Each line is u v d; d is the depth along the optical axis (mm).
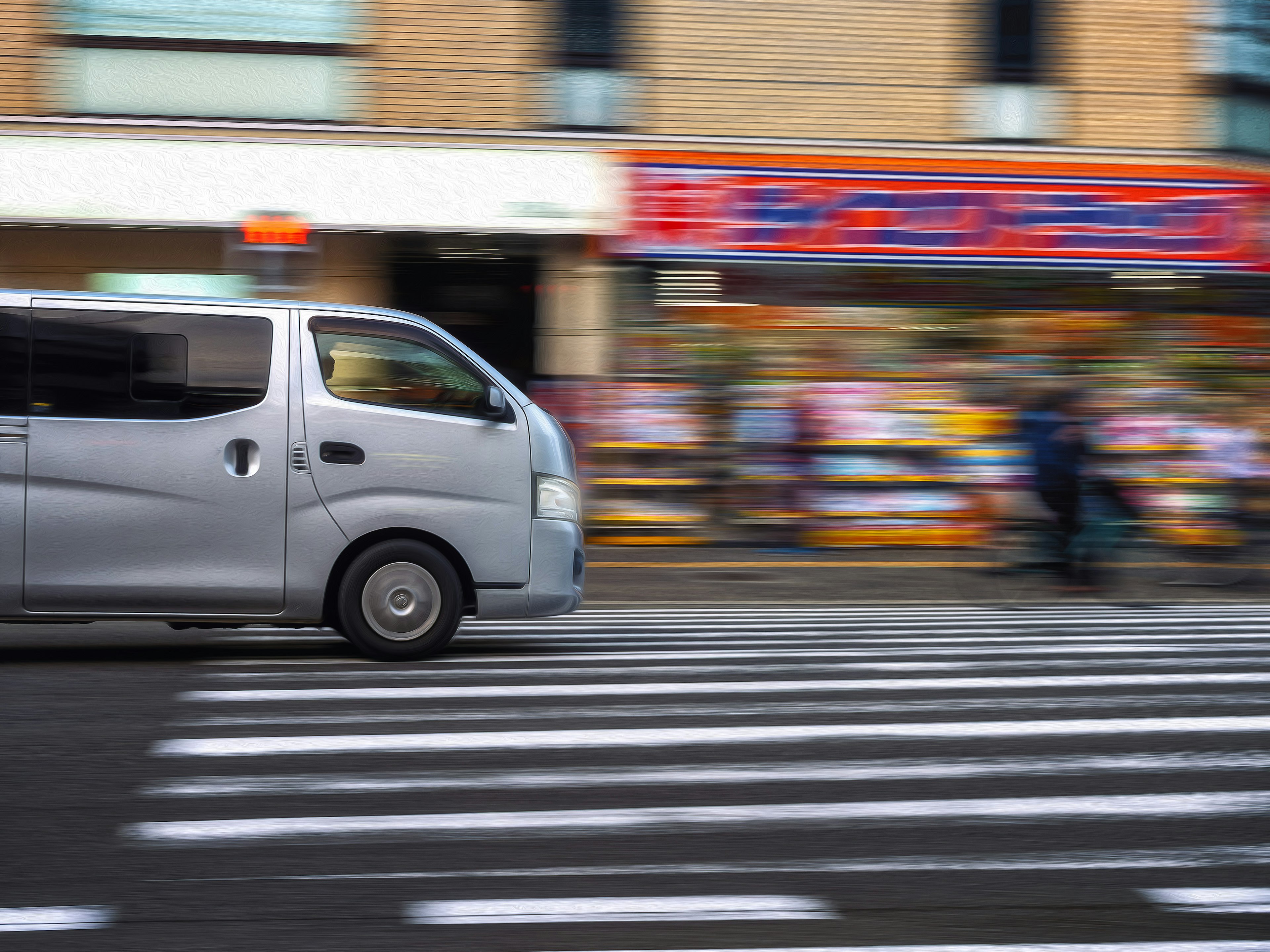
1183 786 5082
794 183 15273
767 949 3369
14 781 4961
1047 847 4289
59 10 14664
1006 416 15617
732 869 4020
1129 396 15766
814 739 5832
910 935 3477
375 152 14875
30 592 7426
